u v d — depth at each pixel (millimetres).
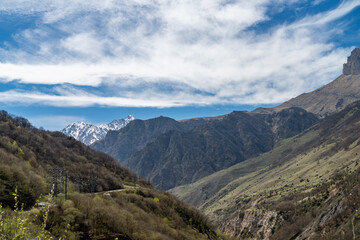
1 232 12891
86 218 48719
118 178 173750
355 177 121438
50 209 40906
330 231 90250
